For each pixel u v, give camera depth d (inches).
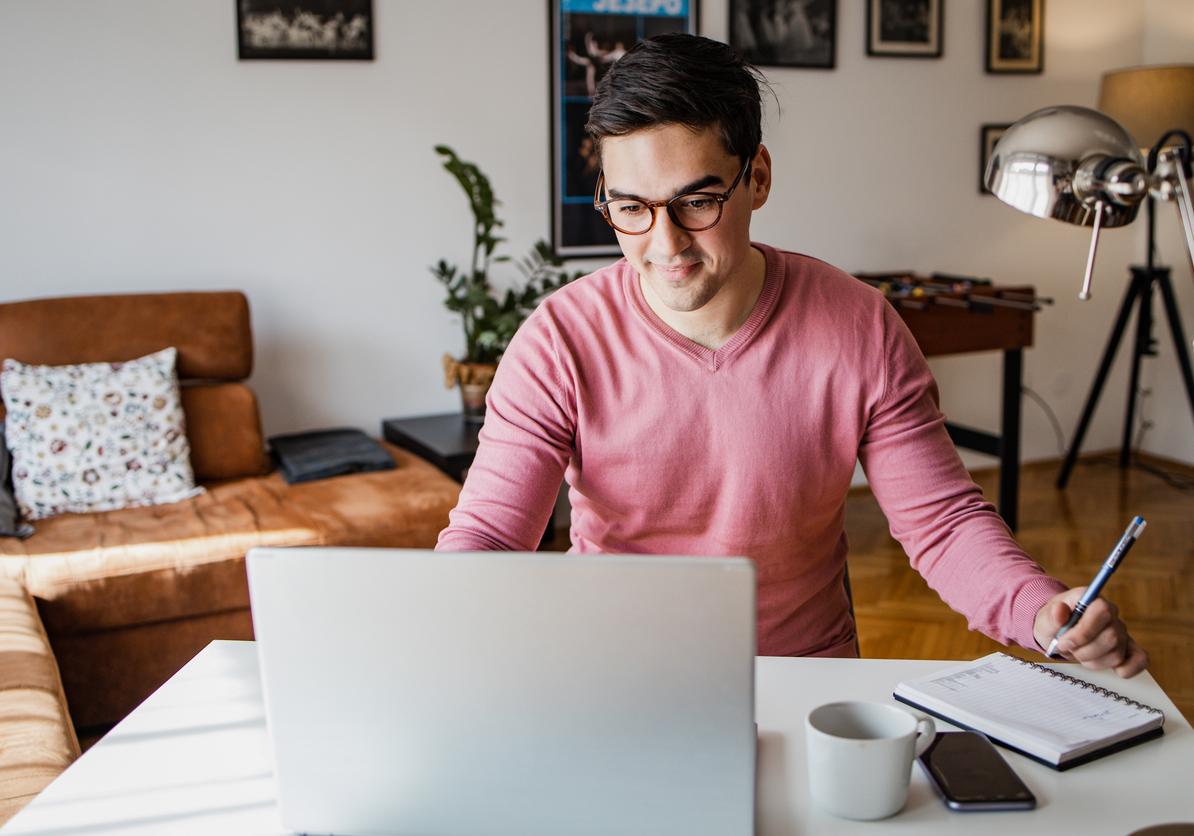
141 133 136.1
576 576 34.6
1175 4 189.3
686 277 47.5
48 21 130.6
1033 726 43.5
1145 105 161.0
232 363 133.0
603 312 53.4
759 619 56.1
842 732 41.1
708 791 35.9
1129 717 44.2
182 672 51.3
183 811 40.5
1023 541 156.3
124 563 103.3
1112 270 199.8
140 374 124.8
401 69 146.9
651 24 160.2
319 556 35.5
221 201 140.7
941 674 48.4
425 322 153.6
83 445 120.2
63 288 135.3
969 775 40.4
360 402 151.8
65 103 132.6
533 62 154.1
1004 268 191.6
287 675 36.6
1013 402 157.8
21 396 120.3
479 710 36.1
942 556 51.2
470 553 35.1
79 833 39.3
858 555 152.2
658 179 45.3
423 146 149.6
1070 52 190.9
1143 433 202.7
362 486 124.9
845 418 52.8
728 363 52.0
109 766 43.6
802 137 172.7
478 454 54.2
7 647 82.7
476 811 37.2
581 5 155.8
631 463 53.2
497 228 155.9
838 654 58.0
